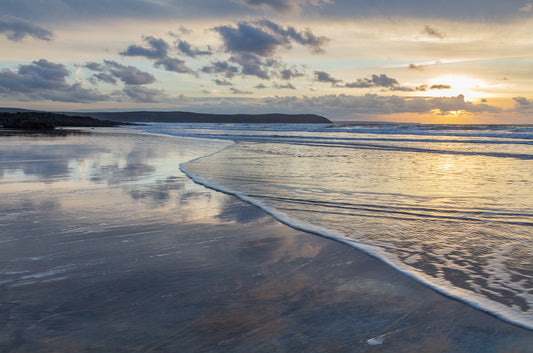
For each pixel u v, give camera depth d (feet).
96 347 6.24
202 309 7.61
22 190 20.07
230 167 31.65
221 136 92.84
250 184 23.27
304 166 32.65
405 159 39.29
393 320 7.21
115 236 12.53
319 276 9.37
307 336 6.63
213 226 13.93
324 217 15.38
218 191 20.93
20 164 30.48
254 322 7.12
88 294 8.24
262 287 8.70
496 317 7.29
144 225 13.91
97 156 37.91
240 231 13.34
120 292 8.36
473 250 11.32
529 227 13.78
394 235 12.90
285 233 13.10
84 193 19.57
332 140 74.95
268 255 10.89
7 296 8.09
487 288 8.64
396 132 102.27
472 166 33.24
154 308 7.64
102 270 9.62
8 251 10.92
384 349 6.23
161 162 34.68
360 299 8.10
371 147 56.95
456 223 14.44
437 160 38.37
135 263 10.13
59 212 15.53
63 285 8.68
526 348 6.23
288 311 7.55
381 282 9.00
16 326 6.88
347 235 12.89
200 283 8.89
